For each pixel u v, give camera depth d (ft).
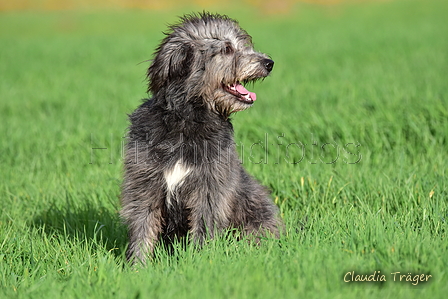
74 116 69.36
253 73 32.07
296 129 51.26
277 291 22.68
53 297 23.67
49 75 106.32
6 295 24.77
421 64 96.89
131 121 31.19
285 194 37.99
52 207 38.55
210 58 31.22
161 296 22.49
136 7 295.48
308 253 26.13
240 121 56.03
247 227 32.86
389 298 22.48
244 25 201.16
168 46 30.99
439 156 43.47
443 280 23.82
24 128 63.57
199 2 309.42
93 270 27.17
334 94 69.87
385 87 71.51
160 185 30.12
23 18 244.83
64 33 196.75
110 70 111.96
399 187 35.91
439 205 32.99
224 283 23.71
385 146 47.91
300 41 143.74
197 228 30.55
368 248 26.99
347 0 290.35
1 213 38.88
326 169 42.65
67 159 50.72
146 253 30.37
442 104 54.70
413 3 249.14
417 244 26.27
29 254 30.22
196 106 30.60
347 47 127.85
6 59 129.39
